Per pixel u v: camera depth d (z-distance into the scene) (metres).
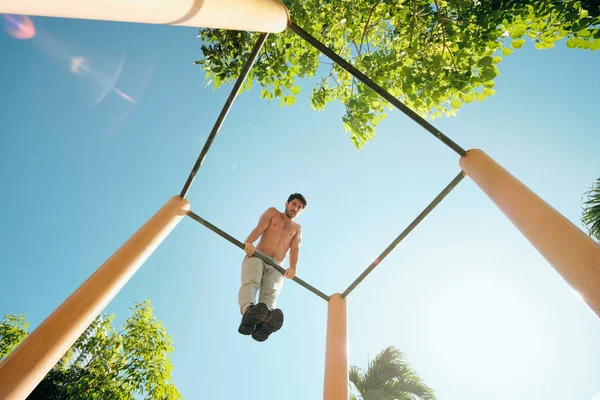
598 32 3.33
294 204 3.51
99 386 9.21
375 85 2.37
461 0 3.79
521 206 1.94
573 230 1.70
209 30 4.52
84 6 0.96
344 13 4.84
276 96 4.70
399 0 4.46
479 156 2.40
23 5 0.83
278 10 2.04
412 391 6.36
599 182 4.97
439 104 4.44
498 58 3.83
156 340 10.27
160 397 9.66
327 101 5.34
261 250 3.27
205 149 2.84
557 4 3.47
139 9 1.14
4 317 10.79
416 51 4.16
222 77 4.62
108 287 2.15
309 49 4.88
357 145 4.55
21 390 1.63
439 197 2.95
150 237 2.54
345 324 3.23
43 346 1.76
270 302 2.94
